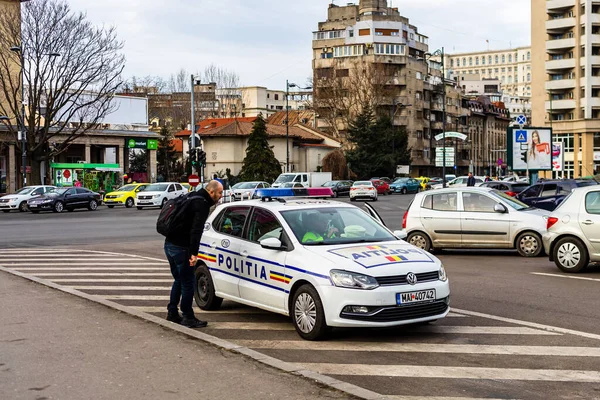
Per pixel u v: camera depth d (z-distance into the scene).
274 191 9.83
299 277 7.80
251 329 8.39
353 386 5.69
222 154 74.75
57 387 5.79
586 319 8.73
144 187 47.06
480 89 173.00
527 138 35.38
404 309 7.41
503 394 5.69
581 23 79.62
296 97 152.50
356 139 81.56
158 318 8.49
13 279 12.31
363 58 95.44
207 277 9.55
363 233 8.61
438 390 5.80
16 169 55.22
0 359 6.70
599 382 6.03
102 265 15.02
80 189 42.25
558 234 12.95
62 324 8.27
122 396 5.53
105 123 61.03
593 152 79.94
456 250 17.34
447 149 50.53
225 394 5.54
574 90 80.81
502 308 9.48
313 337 7.66
